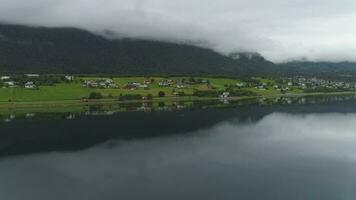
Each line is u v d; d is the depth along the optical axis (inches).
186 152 4665.4
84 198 3152.1
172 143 5231.3
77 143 5295.3
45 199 3134.8
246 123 7071.9
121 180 3582.7
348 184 3385.8
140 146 5059.1
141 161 4261.8
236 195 3147.1
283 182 3444.9
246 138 5551.2
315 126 6638.8
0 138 5620.1
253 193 3189.0
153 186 3398.1
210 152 4660.4
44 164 4190.5
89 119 7465.6
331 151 4630.9
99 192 3282.5
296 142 5216.5
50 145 5167.3
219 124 6963.6
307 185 3363.7
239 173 3735.2
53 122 7057.1
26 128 6427.2
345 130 6205.7
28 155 4613.7
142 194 3203.7
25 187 3427.7
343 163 4079.7
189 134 5940.0
